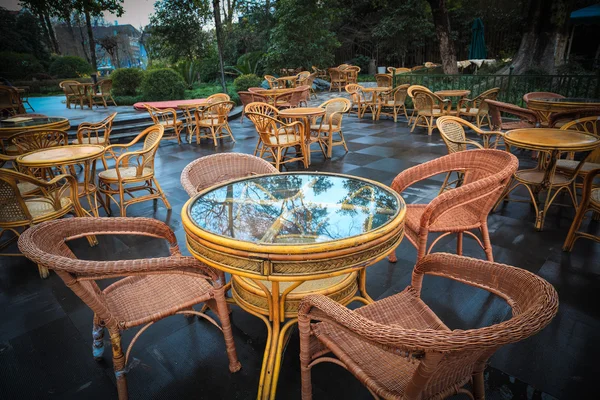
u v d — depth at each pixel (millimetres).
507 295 1181
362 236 1266
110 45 26297
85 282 1332
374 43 18344
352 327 986
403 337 856
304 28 14484
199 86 15289
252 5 17609
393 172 4508
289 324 1572
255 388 1570
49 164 2670
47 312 2109
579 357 1662
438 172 2406
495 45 16109
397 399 1032
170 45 16578
